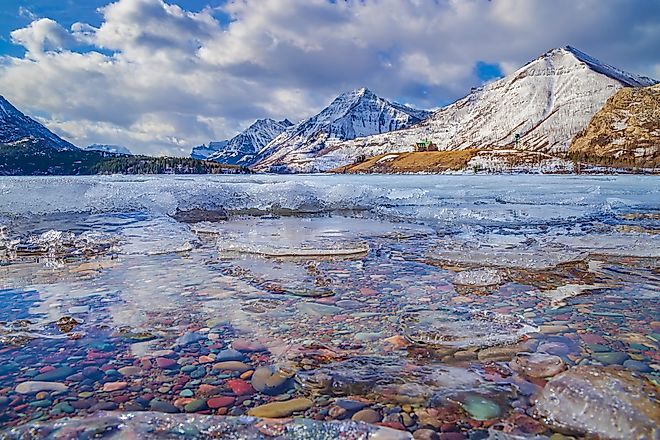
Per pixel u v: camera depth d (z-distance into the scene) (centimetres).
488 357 219
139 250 510
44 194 909
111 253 493
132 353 223
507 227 761
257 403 174
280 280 382
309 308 302
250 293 340
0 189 923
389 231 700
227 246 537
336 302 317
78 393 180
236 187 1038
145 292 340
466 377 196
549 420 160
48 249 507
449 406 170
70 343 235
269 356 221
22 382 189
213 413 166
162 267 430
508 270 426
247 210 983
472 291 349
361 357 219
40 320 272
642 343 237
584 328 262
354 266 443
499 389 184
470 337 247
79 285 359
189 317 281
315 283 372
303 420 157
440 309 300
